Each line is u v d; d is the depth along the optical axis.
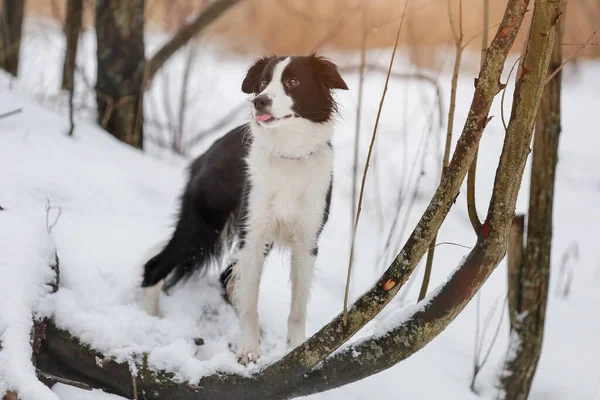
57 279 4.62
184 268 5.64
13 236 4.52
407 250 3.48
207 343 5.04
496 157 10.23
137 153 7.71
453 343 6.05
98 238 5.58
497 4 9.52
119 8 8.12
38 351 4.14
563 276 7.77
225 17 13.94
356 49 13.02
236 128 5.62
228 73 14.64
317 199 5.06
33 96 8.54
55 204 5.75
